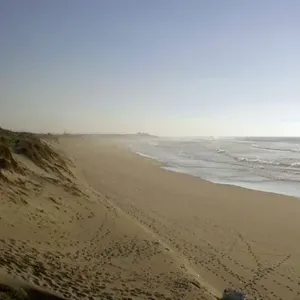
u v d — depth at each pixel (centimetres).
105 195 2264
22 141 2575
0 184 1420
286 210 2161
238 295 970
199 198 2456
